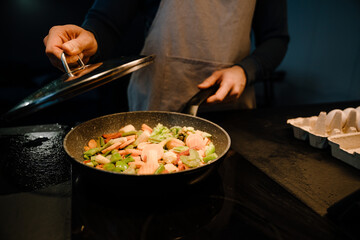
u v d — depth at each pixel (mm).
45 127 894
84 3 2240
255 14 1251
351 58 2219
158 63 1111
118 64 597
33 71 2256
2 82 2115
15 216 484
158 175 469
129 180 475
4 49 2225
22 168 642
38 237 441
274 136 909
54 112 2168
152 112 838
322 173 676
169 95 1164
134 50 2230
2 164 654
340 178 655
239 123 1020
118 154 648
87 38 759
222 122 1022
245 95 1274
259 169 685
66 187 575
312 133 809
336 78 2404
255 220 493
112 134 745
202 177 563
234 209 521
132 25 2121
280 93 3148
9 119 549
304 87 2807
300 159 749
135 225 470
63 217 487
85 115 2223
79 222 473
